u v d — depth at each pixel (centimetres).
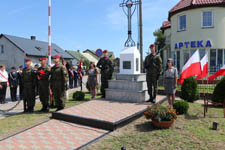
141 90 750
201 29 1532
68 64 1438
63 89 677
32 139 448
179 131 462
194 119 559
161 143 400
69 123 557
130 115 555
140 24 1123
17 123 576
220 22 1491
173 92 645
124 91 768
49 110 736
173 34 1745
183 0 1767
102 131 485
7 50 2953
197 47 1555
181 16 1666
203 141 404
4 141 440
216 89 758
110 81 820
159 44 2369
